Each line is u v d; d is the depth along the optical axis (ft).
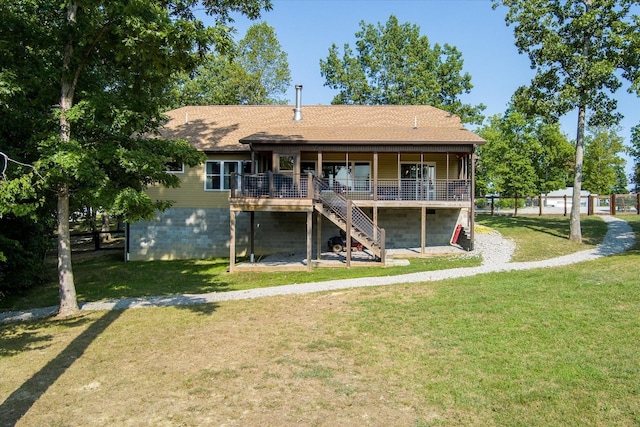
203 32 35.29
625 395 19.29
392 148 66.03
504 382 21.08
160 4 40.52
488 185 126.11
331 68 144.77
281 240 73.82
